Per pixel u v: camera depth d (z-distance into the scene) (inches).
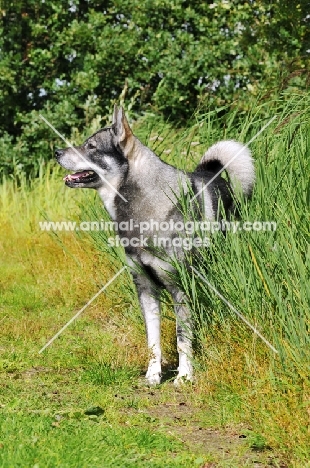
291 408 180.7
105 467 156.1
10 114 627.2
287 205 228.7
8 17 618.8
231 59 567.2
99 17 597.9
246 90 510.9
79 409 197.5
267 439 176.6
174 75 563.5
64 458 157.8
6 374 240.4
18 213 519.5
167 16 597.0
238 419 193.3
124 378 233.1
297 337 196.5
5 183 554.9
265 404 189.5
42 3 605.9
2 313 328.2
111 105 580.1
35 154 598.9
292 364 192.9
